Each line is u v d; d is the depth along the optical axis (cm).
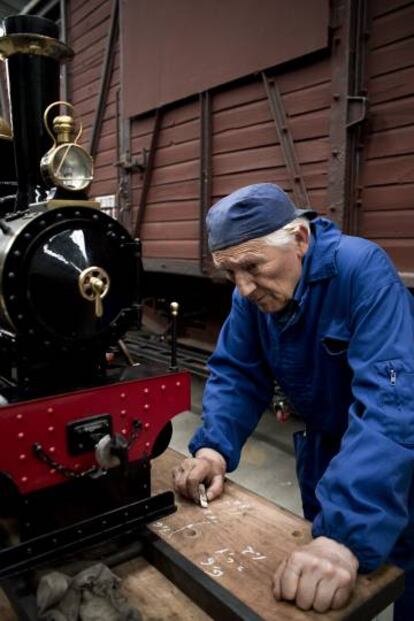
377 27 220
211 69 299
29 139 134
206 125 310
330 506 95
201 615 95
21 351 113
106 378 123
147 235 385
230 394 139
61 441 110
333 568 88
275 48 256
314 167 249
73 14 477
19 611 96
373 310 107
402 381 99
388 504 94
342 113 231
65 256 115
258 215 101
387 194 223
